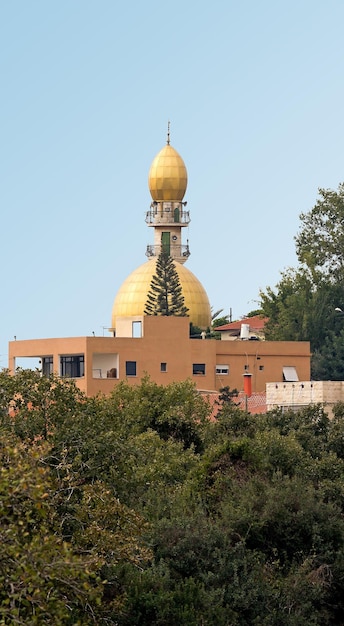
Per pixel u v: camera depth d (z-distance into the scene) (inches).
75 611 3799.2
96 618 3791.8
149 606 4269.2
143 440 6304.1
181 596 4379.9
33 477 2908.5
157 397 7677.2
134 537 4072.3
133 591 4320.9
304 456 6151.6
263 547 5147.6
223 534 4849.9
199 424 7298.2
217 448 5876.0
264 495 5295.3
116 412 4904.0
